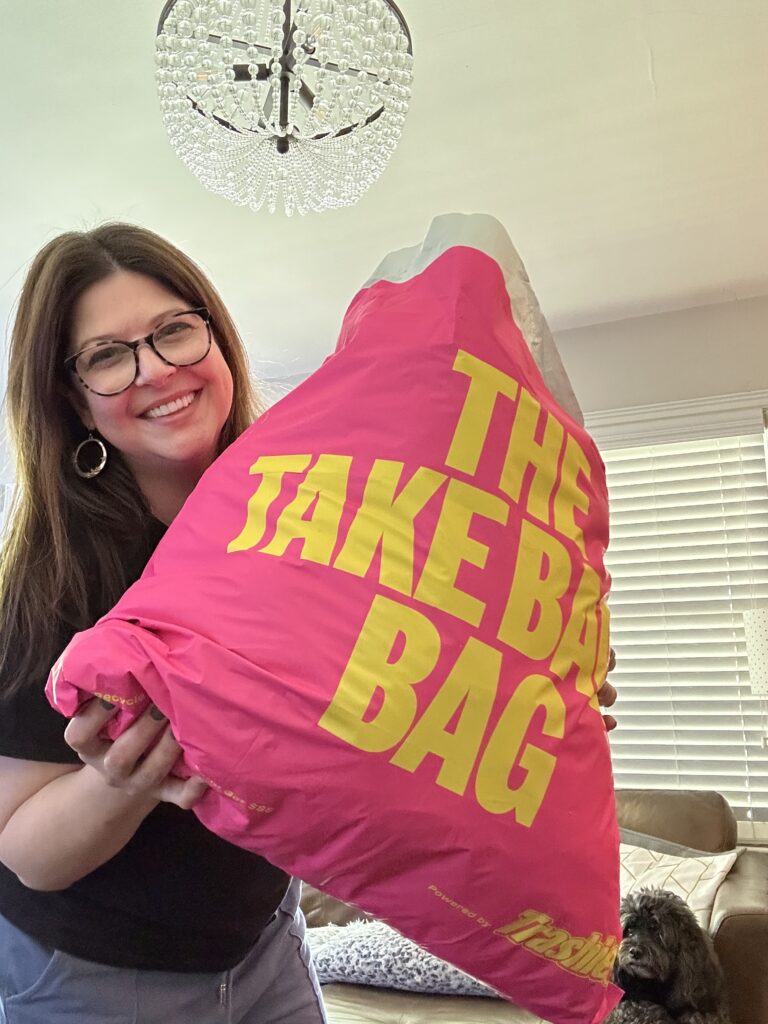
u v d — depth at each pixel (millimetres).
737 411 3064
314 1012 1075
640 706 3211
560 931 646
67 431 950
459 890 617
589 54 1692
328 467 698
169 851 883
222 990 956
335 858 617
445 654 637
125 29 1578
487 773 631
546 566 705
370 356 737
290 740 603
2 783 815
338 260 2621
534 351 829
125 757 655
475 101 1834
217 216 2326
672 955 1835
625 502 3338
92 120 1862
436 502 677
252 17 1172
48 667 819
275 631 632
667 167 2137
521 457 723
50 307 917
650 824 2568
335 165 1490
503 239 828
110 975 881
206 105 1311
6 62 1664
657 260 2711
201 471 998
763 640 2799
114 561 910
